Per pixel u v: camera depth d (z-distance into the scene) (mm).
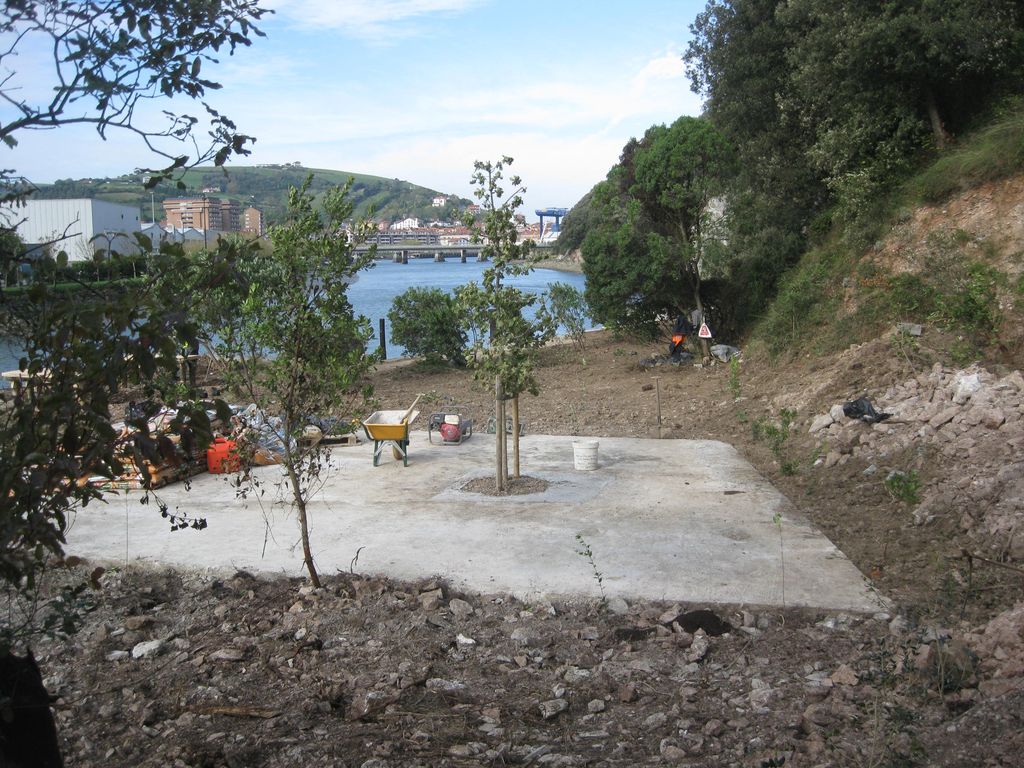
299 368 6578
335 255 6512
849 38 16938
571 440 13023
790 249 20859
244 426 6750
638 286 22172
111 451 2896
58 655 5867
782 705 4871
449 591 6867
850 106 18156
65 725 4926
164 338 2799
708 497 9531
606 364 23156
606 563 7375
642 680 5359
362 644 5941
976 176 15359
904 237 15977
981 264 13445
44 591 6766
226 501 9500
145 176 3158
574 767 4281
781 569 7184
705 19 24062
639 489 9914
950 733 4098
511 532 8312
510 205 9656
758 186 21562
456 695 5211
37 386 2896
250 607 6664
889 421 11039
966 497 8352
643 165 21781
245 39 3203
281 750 4523
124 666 5695
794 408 13703
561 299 28000
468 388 20547
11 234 2984
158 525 8625
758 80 21734
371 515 8969
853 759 4090
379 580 7008
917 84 17500
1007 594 6461
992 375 11070
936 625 5828
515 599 6715
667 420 15117
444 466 11219
